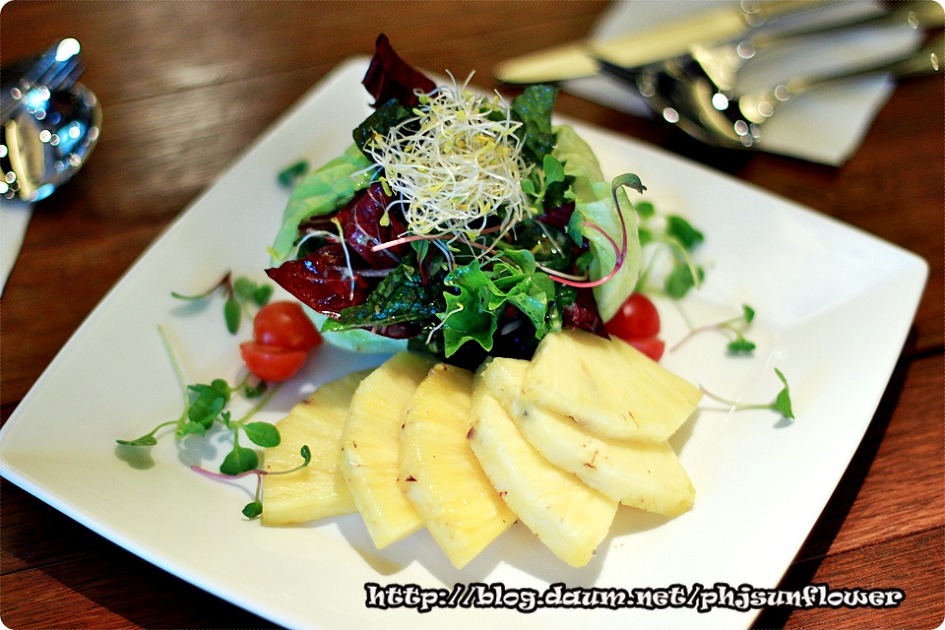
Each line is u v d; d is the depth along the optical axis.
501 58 0.52
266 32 0.54
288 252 0.39
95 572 0.35
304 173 0.44
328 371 0.40
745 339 0.40
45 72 0.47
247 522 0.35
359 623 0.32
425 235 0.36
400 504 0.34
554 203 0.38
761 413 0.38
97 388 0.37
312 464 0.36
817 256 0.41
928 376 0.41
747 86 0.50
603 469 0.34
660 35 0.52
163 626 0.34
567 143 0.40
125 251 0.44
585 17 0.54
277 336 0.39
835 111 0.49
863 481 0.38
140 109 0.50
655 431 0.35
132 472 0.36
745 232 0.42
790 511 0.34
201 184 0.47
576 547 0.33
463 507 0.33
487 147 0.37
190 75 0.52
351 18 0.55
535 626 0.32
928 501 0.37
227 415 0.37
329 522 0.35
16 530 0.36
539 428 0.34
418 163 0.37
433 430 0.34
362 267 0.38
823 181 0.48
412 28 0.54
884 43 0.51
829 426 0.36
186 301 0.40
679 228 0.43
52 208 0.46
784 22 0.53
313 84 0.51
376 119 0.38
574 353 0.36
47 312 0.42
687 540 0.34
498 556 0.34
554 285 0.37
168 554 0.32
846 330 0.39
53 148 0.47
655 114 0.50
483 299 0.35
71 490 0.34
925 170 0.48
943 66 0.50
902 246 0.45
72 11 0.54
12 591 0.34
